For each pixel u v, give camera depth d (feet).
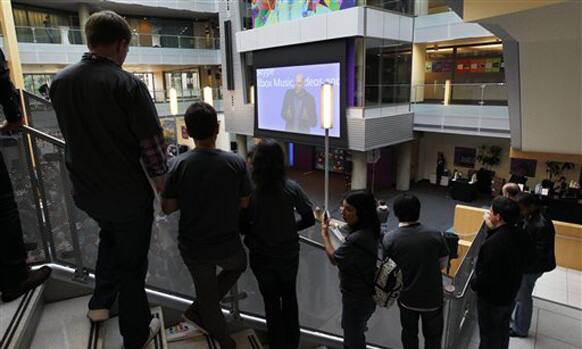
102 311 5.88
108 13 4.88
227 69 53.72
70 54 49.34
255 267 6.72
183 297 7.34
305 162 60.13
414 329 8.46
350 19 36.22
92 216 5.31
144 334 5.72
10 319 5.40
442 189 47.65
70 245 6.68
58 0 50.98
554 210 33.27
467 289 11.09
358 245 7.23
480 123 38.29
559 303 15.01
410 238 8.06
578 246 18.97
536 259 10.60
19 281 5.80
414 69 45.75
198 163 5.55
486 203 41.63
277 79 45.96
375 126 39.37
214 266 5.92
